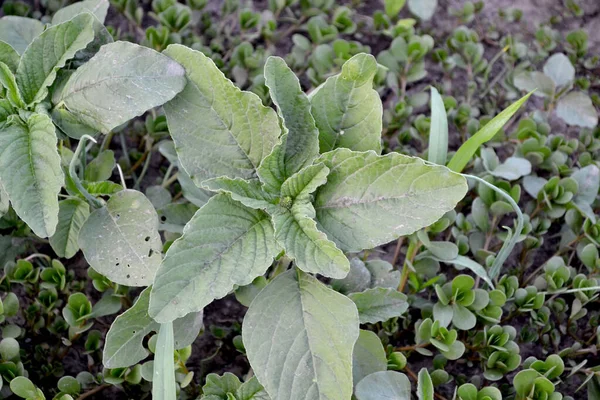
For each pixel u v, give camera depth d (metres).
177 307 0.64
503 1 0.97
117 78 0.68
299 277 0.68
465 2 0.96
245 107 0.68
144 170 0.83
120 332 0.68
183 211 0.77
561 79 0.88
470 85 0.89
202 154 0.69
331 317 0.66
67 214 0.73
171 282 0.64
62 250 0.73
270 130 0.69
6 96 0.71
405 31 0.91
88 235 0.70
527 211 0.83
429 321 0.75
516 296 0.78
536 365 0.75
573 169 0.85
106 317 0.79
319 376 0.65
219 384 0.70
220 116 0.69
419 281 0.79
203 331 0.79
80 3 0.77
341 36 0.93
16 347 0.73
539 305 0.78
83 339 0.78
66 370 0.78
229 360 0.79
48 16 0.90
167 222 0.76
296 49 0.90
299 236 0.66
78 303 0.75
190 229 0.65
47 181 0.67
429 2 0.91
